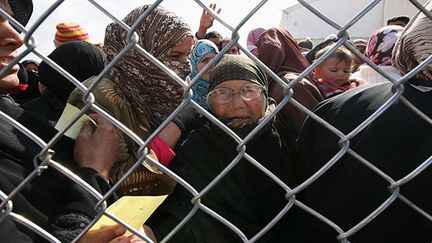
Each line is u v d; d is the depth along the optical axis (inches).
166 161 68.3
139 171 68.2
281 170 69.5
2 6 63.5
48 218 54.3
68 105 62.8
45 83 88.0
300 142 70.0
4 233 45.3
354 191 58.4
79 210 52.2
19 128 35.4
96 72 95.2
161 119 75.5
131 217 49.6
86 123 64.8
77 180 37.7
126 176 38.1
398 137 56.2
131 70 75.9
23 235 47.9
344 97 66.7
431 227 53.6
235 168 67.3
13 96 132.2
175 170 68.5
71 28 140.7
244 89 67.1
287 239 66.7
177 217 64.4
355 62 142.4
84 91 35.6
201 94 94.7
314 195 64.6
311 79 101.0
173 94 77.4
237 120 67.3
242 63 68.7
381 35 118.8
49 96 86.5
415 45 55.8
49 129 66.1
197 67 111.7
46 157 36.6
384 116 58.5
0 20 58.9
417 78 57.7
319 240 62.5
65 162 62.0
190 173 67.2
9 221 46.5
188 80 81.4
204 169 67.1
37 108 84.0
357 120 61.4
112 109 70.7
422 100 56.3
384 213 55.9
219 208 65.2
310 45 200.5
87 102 36.1
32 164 58.8
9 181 53.2
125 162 68.8
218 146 67.8
